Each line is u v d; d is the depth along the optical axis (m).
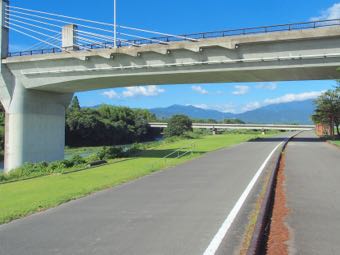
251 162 22.62
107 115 114.06
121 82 41.50
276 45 31.20
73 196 13.25
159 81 40.44
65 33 41.69
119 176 19.19
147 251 6.88
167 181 16.03
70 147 90.31
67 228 8.73
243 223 8.52
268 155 27.55
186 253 6.70
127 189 14.34
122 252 6.88
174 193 12.89
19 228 8.95
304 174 16.95
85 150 82.12
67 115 93.81
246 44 31.98
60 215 10.21
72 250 7.10
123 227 8.62
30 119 44.94
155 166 23.53
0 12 44.19
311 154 28.95
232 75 35.50
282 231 7.95
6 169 44.19
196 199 11.60
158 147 48.09
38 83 42.84
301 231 7.95
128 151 39.59
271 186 13.03
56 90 46.53
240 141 55.34
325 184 14.09
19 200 13.89
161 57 35.75
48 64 41.72
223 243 7.16
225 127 124.56
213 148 41.75
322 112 59.47
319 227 8.23
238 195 11.93
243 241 7.24
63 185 17.50
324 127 75.12
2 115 80.00
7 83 44.09
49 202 12.28
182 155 33.28
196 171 19.23
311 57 30.09
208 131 122.44
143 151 41.66
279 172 17.81
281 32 30.44
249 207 10.10
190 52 34.50
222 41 32.44
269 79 37.38
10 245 7.56
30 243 7.65
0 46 43.94
